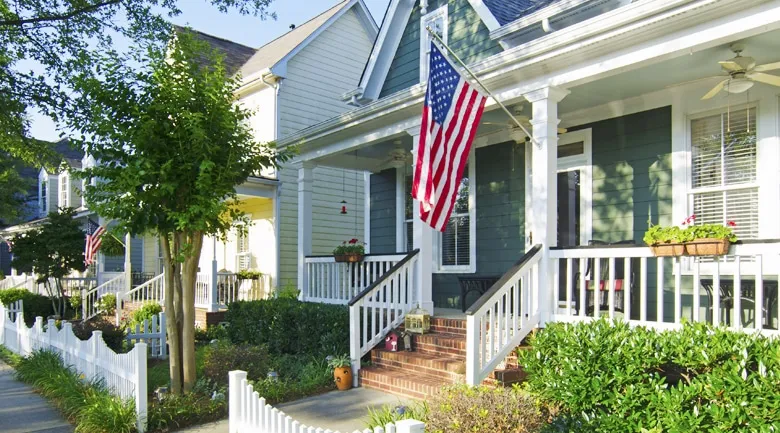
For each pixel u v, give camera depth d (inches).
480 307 240.5
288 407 257.4
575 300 292.5
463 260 411.8
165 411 238.2
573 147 344.2
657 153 301.1
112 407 229.0
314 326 342.6
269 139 602.9
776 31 217.0
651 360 177.3
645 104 306.0
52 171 532.4
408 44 432.8
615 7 302.0
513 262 373.1
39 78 472.1
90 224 629.6
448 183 237.9
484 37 371.6
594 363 187.0
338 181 636.7
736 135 276.4
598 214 326.6
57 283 696.4
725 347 169.6
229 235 627.8
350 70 674.8
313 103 633.6
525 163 367.6
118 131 258.5
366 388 292.5
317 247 611.5
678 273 216.4
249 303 414.6
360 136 388.2
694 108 285.9
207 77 269.4
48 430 240.8
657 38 226.8
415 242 337.7
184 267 276.2
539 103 269.9
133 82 264.8
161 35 475.2
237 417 189.9
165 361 375.6
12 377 357.7
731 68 232.7
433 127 237.3
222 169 264.7
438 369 273.1
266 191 572.7
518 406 165.8
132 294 615.8
